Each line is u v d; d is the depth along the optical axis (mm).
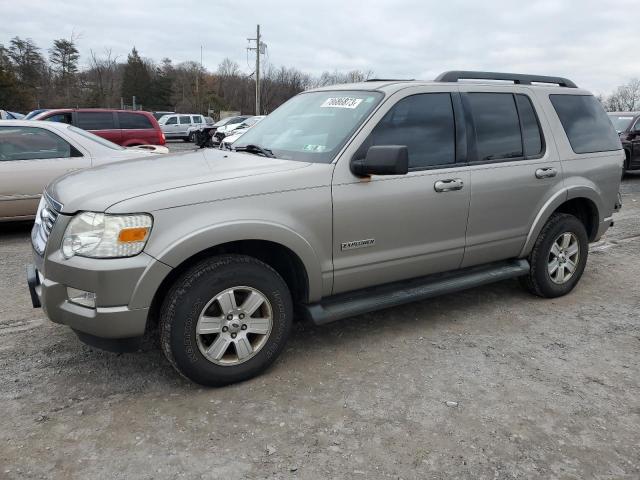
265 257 3486
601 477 2520
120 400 3072
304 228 3295
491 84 4387
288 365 3531
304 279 3410
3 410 2947
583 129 4949
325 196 3361
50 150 6859
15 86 48719
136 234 2826
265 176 3217
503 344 3918
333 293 3586
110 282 2799
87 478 2434
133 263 2818
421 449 2686
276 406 3035
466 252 4152
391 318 4363
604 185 5004
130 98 70688
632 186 13047
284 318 3344
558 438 2801
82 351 3680
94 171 3502
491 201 4172
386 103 3721
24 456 2568
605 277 5613
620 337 4086
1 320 4215
